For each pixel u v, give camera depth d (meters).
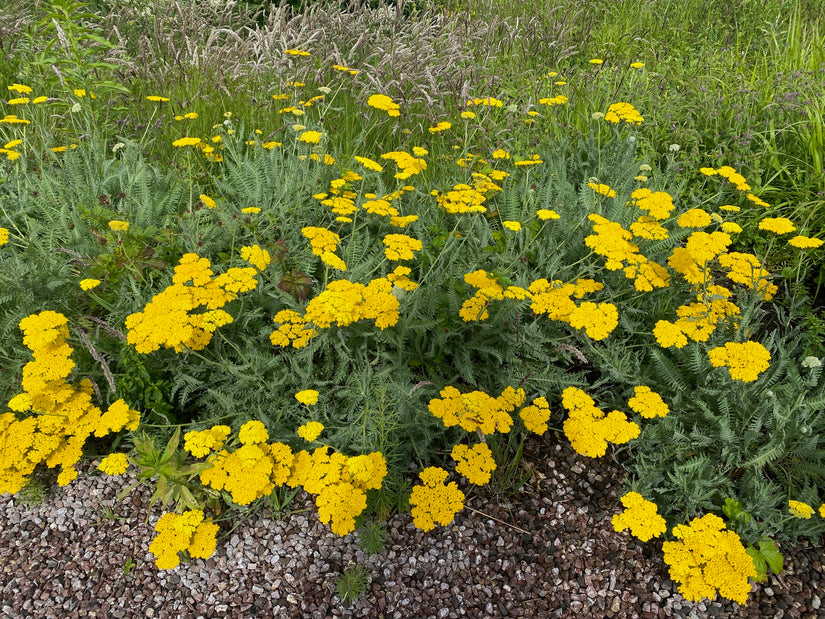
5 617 0.65
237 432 0.76
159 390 0.77
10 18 1.46
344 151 1.36
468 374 0.82
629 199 1.08
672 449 0.78
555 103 1.33
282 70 1.43
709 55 1.73
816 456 0.74
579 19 1.98
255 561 0.71
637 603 0.69
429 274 0.91
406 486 0.75
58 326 0.72
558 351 0.87
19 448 0.69
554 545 0.74
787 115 1.32
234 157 1.14
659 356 0.83
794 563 0.71
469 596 0.69
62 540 0.72
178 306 0.72
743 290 0.92
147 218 0.99
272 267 0.88
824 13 1.92
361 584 0.68
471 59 1.57
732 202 1.21
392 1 2.00
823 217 1.11
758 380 0.81
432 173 1.29
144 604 0.67
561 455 0.84
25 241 0.91
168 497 0.69
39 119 1.30
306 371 0.80
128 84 1.42
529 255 0.99
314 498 0.77
